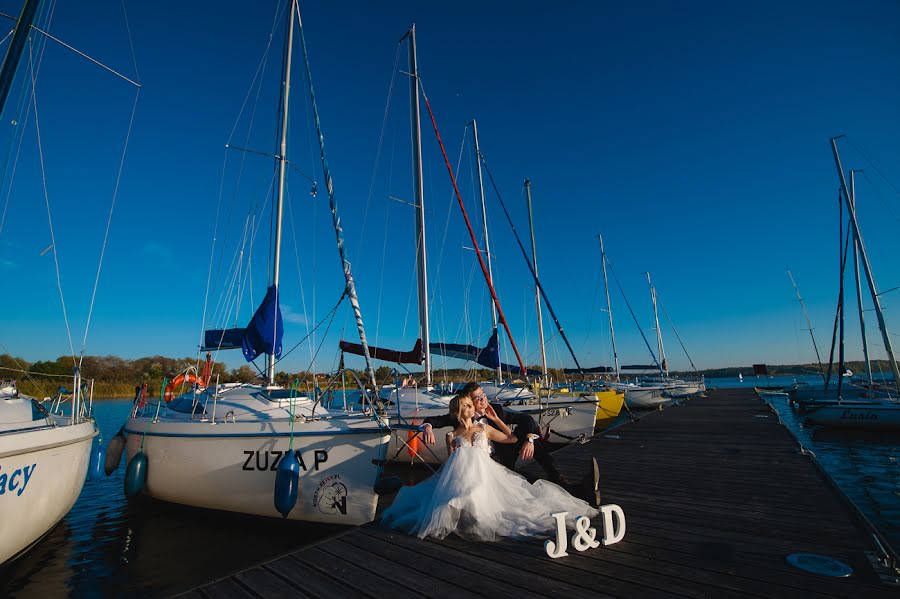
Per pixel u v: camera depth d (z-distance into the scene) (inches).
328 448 190.1
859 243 543.8
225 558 179.8
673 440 330.6
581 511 138.1
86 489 305.1
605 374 981.8
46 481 173.6
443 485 133.6
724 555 113.6
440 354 434.3
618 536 124.3
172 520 221.0
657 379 1102.4
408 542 125.6
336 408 263.1
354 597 94.9
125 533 207.3
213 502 209.8
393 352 364.5
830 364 730.8
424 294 378.3
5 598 151.0
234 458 205.0
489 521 126.3
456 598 93.2
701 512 152.6
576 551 117.3
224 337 258.4
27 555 181.3
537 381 442.0
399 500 146.2
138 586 158.7
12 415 178.9
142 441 239.8
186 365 267.0
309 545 124.3
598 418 640.4
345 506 185.2
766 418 464.4
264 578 104.7
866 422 505.4
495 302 475.8
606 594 93.5
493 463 140.4
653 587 96.2
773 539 124.6
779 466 229.9
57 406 233.6
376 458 184.2
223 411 226.2
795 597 90.6
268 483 197.6
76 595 152.8
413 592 96.4
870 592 92.4
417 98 414.9
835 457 402.3
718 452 275.9
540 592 95.0
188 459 216.5
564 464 249.1
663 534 130.1
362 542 126.3
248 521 206.5
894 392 593.6
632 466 238.7
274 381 265.1
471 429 145.0
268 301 251.4
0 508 151.9
